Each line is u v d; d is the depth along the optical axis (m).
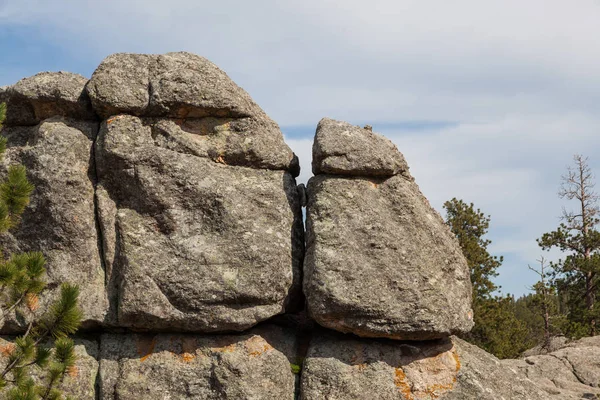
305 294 12.25
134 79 12.81
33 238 12.57
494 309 29.58
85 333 12.70
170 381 11.98
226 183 12.58
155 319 11.99
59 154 12.58
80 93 12.99
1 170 12.72
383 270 12.08
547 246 37.75
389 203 12.60
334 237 12.16
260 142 13.05
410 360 12.33
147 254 12.13
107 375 12.15
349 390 11.95
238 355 12.14
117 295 12.34
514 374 12.79
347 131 12.70
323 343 12.49
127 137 12.61
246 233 12.30
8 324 12.28
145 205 12.36
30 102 13.08
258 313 12.19
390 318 11.93
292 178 13.35
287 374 12.30
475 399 12.02
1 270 10.52
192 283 11.98
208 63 13.16
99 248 12.62
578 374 16.09
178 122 12.95
